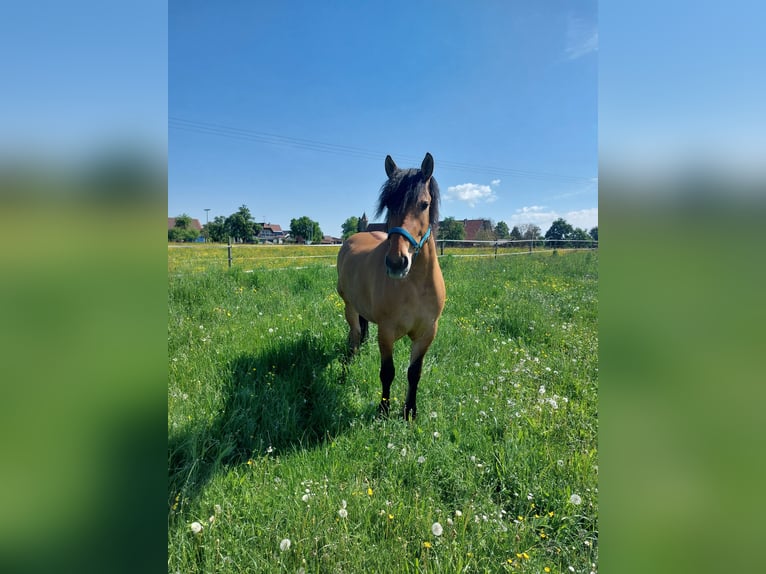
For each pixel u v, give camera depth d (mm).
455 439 2391
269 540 1610
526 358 3596
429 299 2715
